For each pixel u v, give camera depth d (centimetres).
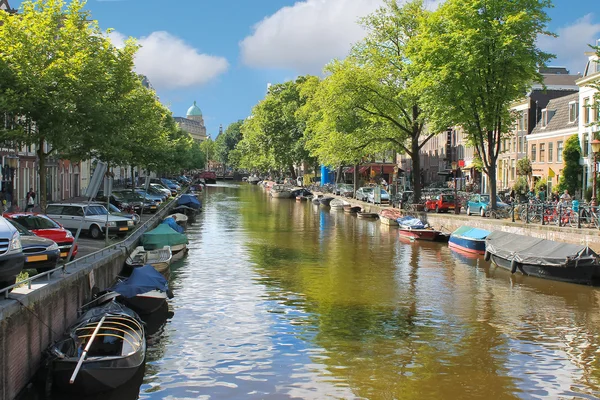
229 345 1377
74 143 2452
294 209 5553
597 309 1728
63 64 2288
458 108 3069
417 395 1098
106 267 1856
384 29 4050
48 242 1489
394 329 1512
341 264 2464
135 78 3703
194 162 12300
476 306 1756
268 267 2378
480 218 3122
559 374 1212
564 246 2147
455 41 2906
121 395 1086
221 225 4031
